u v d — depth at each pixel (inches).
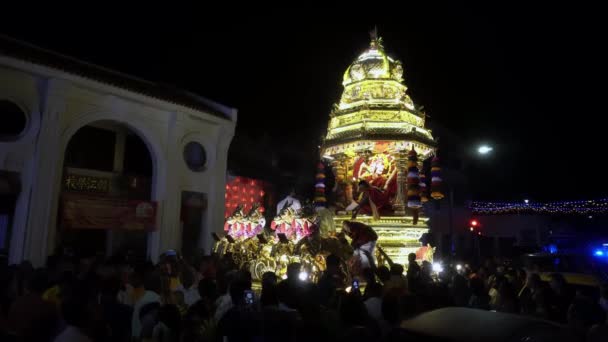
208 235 702.5
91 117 581.6
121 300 283.3
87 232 652.7
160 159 654.5
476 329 152.2
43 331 202.2
